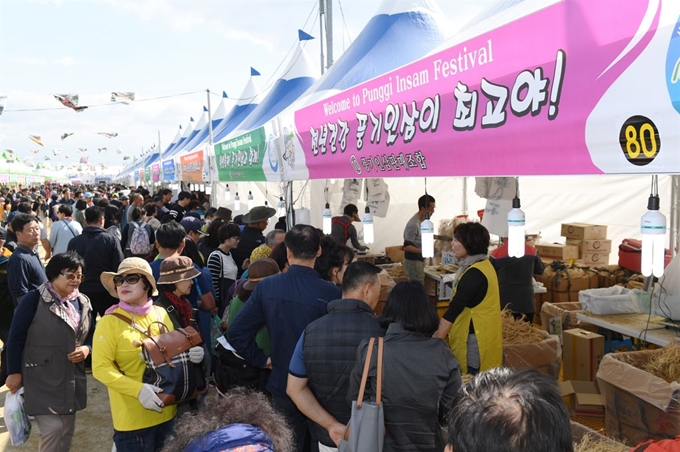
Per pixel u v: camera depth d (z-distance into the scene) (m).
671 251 5.28
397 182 9.49
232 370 3.11
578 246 6.93
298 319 2.72
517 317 4.88
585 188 7.27
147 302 2.91
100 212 5.74
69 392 3.22
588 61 1.70
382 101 3.03
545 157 1.89
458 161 2.37
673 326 3.97
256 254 4.34
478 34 2.22
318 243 2.87
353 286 2.43
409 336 2.04
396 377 1.96
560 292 6.27
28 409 3.15
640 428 3.14
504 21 2.30
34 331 3.14
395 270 7.24
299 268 2.83
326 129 3.85
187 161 12.16
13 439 3.17
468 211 9.41
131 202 10.70
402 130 2.81
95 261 5.62
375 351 2.03
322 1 7.80
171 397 2.69
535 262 5.07
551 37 1.85
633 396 3.17
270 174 5.47
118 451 2.81
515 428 0.92
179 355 2.77
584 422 3.96
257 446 1.08
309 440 2.92
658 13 1.47
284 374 2.74
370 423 1.88
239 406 1.22
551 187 7.72
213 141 12.96
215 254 5.03
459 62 2.33
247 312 2.83
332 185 9.66
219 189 15.69
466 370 3.19
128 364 2.73
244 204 12.81
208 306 4.09
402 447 1.95
